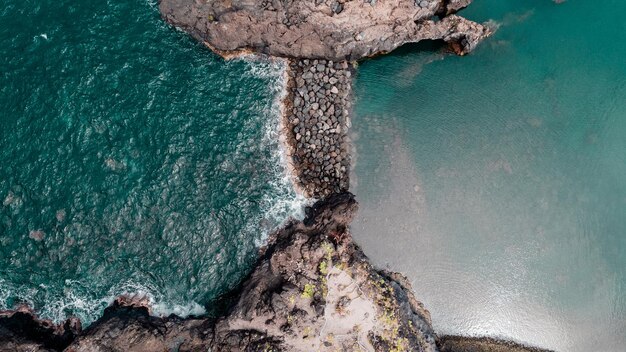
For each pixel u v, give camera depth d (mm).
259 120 32844
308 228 30641
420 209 33219
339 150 32906
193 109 32500
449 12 34469
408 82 34719
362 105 33969
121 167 30859
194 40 33562
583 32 36125
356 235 32375
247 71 33562
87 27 32812
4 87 31500
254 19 31328
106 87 32000
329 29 31516
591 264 33656
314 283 28031
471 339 32219
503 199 34062
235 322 27469
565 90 35750
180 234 30547
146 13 33469
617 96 35875
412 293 32094
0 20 32500
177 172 31234
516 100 35406
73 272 29531
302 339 26859
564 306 33031
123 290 29703
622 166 35156
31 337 28047
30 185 30094
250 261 30734
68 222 29797
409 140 34000
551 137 35156
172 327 28125
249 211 31406
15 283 29203
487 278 33000
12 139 30766
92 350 26547
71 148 30844
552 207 34250
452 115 34719
